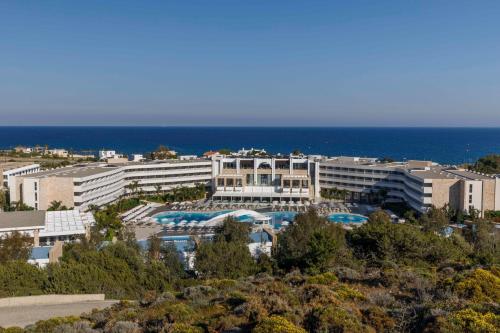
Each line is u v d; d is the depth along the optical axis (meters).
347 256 58.19
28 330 32.59
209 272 63.75
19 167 182.50
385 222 70.69
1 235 85.81
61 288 51.06
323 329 24.95
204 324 28.45
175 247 76.00
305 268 56.28
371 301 32.03
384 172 169.62
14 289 50.06
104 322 32.75
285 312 27.19
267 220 127.94
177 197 171.75
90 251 62.41
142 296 50.72
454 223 126.56
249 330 26.50
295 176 175.38
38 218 98.81
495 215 130.12
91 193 143.12
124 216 139.50
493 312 26.11
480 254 56.75
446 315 25.14
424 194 136.25
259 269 64.31
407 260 57.78
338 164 182.00
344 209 156.62
